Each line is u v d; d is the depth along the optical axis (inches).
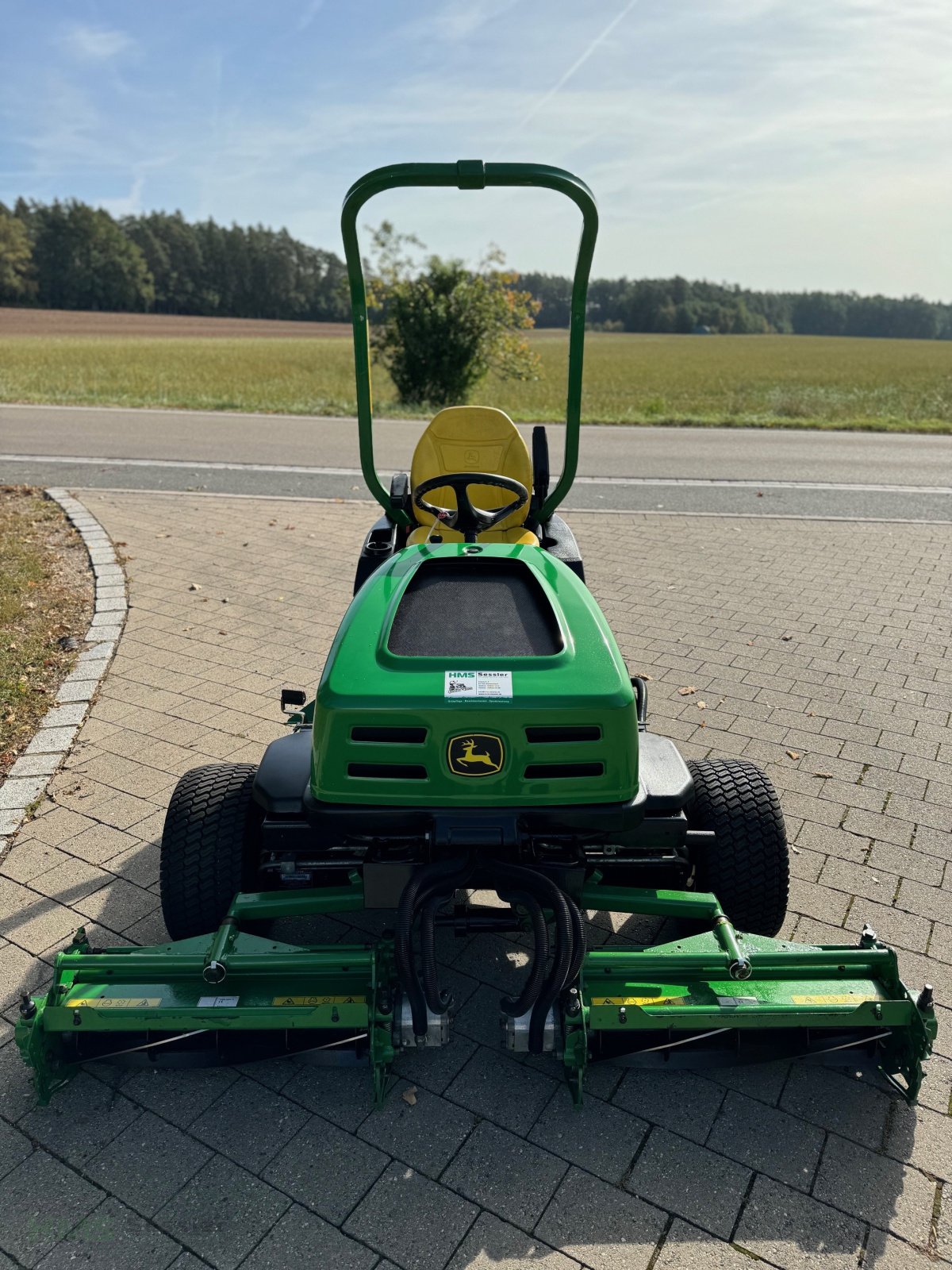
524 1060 115.7
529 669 105.1
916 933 138.4
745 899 123.0
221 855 120.1
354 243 141.3
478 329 778.2
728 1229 94.1
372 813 104.5
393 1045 102.0
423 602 121.0
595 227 139.3
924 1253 92.0
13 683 215.2
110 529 345.1
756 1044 107.7
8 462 471.2
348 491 418.9
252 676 222.2
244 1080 112.7
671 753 119.2
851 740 196.5
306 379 1070.4
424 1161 101.4
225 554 317.7
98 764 182.4
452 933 138.9
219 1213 95.7
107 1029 101.5
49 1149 102.9
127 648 237.9
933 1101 109.9
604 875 136.6
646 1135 104.9
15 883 147.3
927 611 274.8
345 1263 90.6
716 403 917.2
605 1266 90.2
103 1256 91.4
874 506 410.3
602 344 3430.1
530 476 196.5
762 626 261.0
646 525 369.7
